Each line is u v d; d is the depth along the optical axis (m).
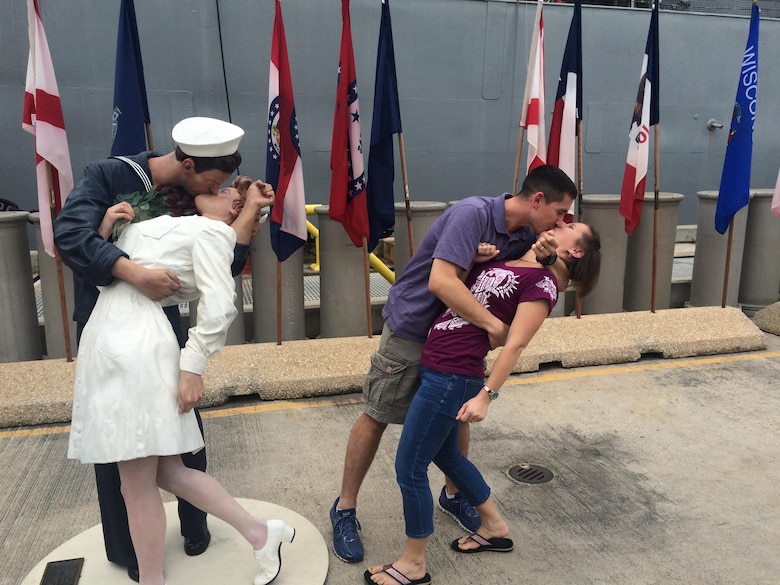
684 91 8.52
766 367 4.95
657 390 4.47
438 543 2.72
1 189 6.73
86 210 2.08
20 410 3.85
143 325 2.03
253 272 5.18
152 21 6.68
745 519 2.92
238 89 7.07
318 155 7.49
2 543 2.71
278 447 3.60
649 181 8.72
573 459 3.48
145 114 4.38
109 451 1.94
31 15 3.83
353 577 2.50
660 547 2.71
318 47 7.21
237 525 2.23
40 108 3.89
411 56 7.48
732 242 6.05
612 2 8.50
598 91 8.20
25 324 4.67
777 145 9.12
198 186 2.20
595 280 2.26
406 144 7.70
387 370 2.44
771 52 8.74
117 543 2.35
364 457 2.59
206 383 4.18
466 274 2.33
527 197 2.24
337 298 5.11
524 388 4.50
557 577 2.51
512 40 7.78
